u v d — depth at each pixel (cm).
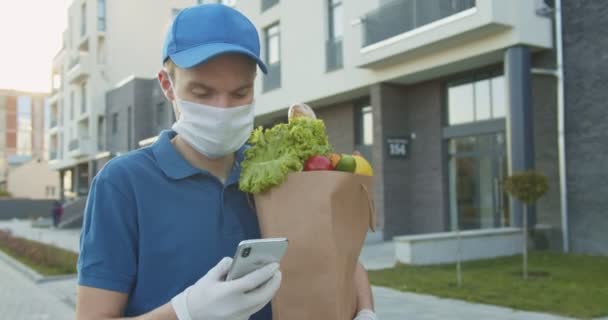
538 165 1210
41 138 7469
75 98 3847
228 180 166
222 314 126
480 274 902
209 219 158
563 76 1154
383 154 1525
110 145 3406
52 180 5878
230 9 159
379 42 1399
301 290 156
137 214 152
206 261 154
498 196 1348
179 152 165
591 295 712
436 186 1498
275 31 1962
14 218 4272
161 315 130
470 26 1155
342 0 1622
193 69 151
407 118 1574
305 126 171
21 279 1147
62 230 2780
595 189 1102
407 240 1038
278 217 158
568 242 1140
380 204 1532
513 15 1128
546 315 626
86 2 3616
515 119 1137
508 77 1154
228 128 155
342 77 1633
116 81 3525
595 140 1102
